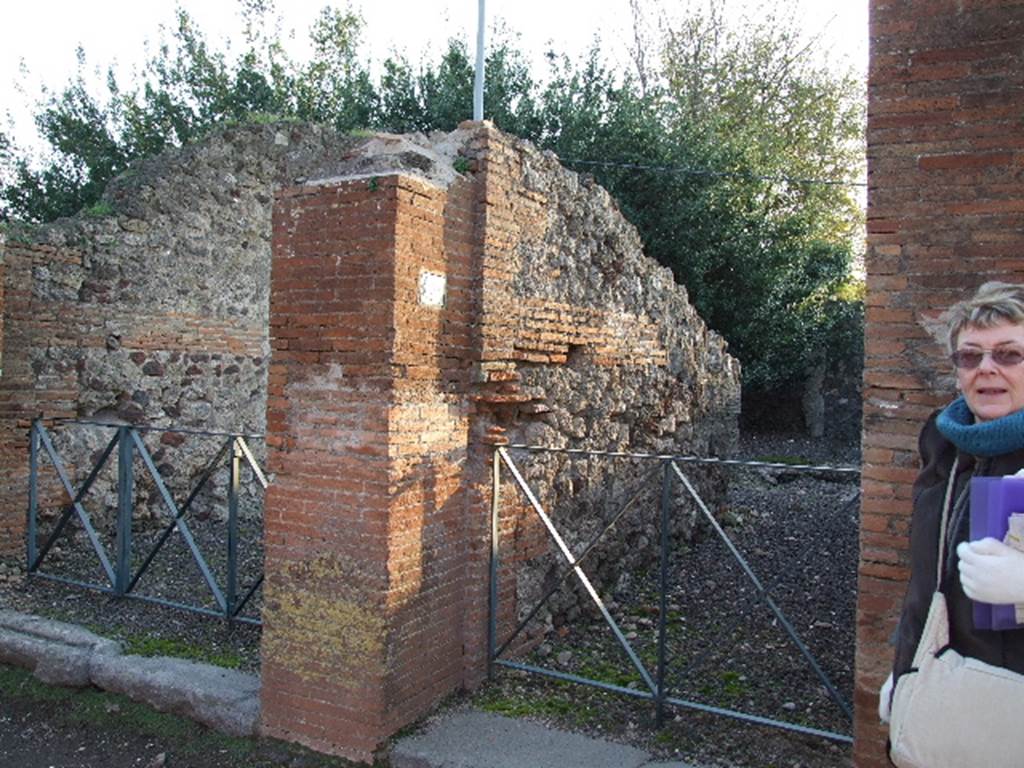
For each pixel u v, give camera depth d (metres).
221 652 5.01
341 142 9.86
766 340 15.65
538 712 4.25
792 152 19.97
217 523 8.59
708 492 8.54
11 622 5.31
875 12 3.16
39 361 7.21
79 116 19.25
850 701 4.55
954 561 1.95
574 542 5.75
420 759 3.78
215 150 8.75
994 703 1.81
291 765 4.02
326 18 21.12
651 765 3.72
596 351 5.88
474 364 4.44
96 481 7.63
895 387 3.14
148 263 8.13
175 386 8.38
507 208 4.66
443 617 4.30
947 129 3.06
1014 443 1.93
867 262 3.18
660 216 15.03
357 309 3.94
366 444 3.90
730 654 5.27
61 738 4.52
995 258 2.99
